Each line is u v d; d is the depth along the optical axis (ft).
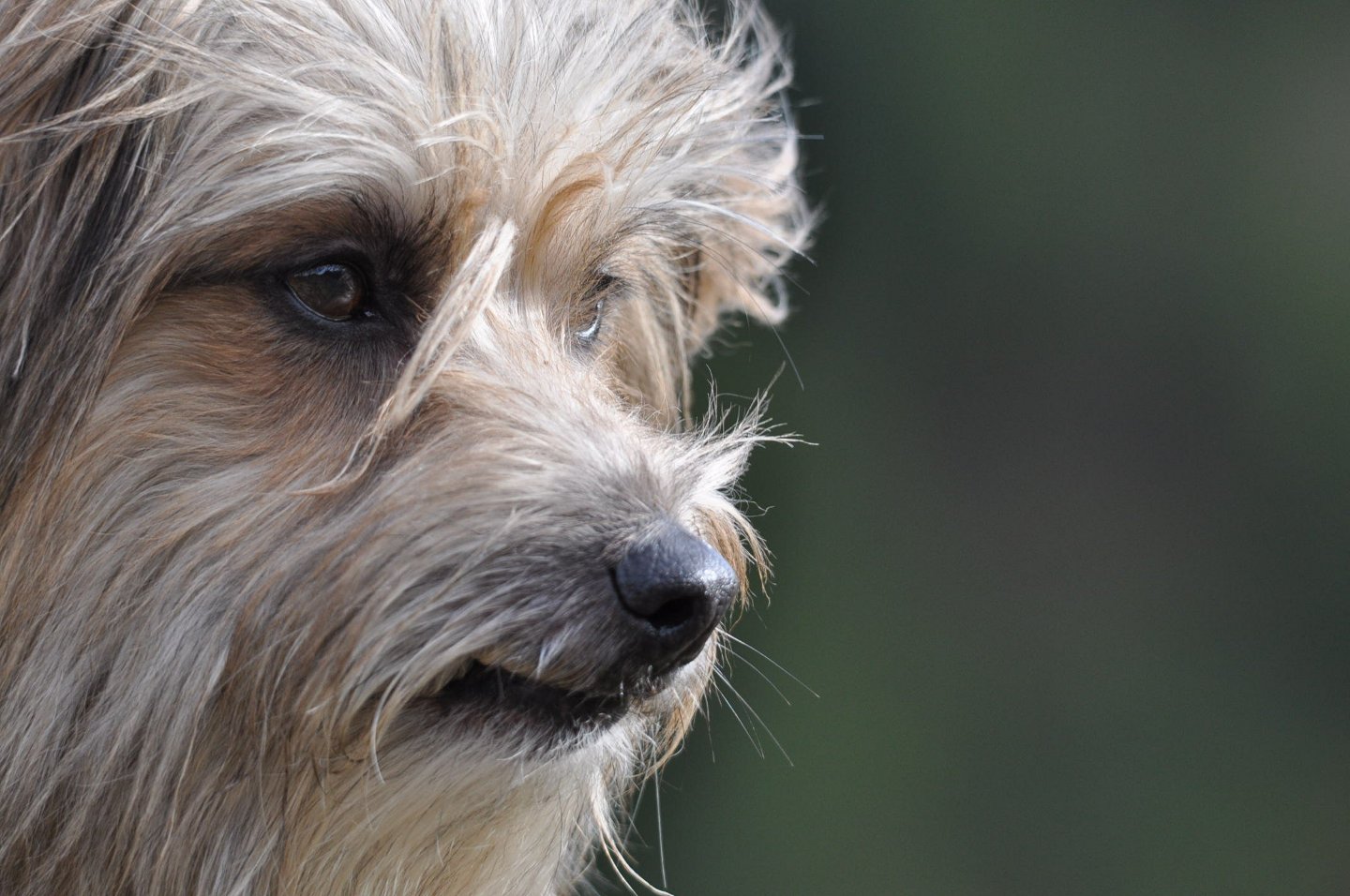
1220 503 62.08
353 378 20.80
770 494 56.03
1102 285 61.57
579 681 20.35
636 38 24.48
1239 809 58.23
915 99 60.64
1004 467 60.80
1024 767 57.98
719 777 53.62
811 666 57.36
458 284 20.61
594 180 22.97
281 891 21.04
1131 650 60.13
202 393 20.11
